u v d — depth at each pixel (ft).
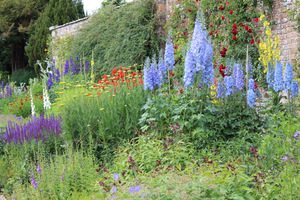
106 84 26.17
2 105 42.16
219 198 8.74
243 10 25.80
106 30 39.81
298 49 22.31
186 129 15.70
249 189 9.00
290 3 23.27
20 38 90.38
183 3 32.14
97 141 17.94
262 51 23.53
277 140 11.31
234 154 13.84
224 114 15.93
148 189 9.63
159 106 16.39
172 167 12.23
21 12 86.84
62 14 68.59
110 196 10.41
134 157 13.99
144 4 37.06
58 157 16.06
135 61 36.37
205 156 13.73
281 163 9.94
